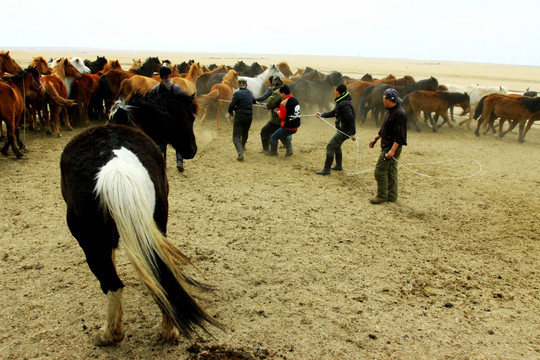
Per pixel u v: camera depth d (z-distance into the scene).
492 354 3.10
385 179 6.17
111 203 2.29
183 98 4.14
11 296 3.55
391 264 4.44
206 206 5.84
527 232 5.50
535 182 7.83
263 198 6.28
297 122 8.32
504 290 4.04
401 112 5.76
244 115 8.21
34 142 9.08
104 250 2.57
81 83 10.77
